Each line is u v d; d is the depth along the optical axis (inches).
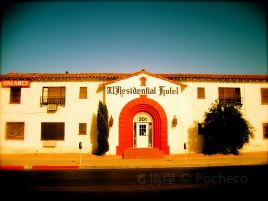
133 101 844.6
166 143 834.8
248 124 813.9
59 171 577.6
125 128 831.1
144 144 852.6
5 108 861.2
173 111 849.5
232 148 816.3
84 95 869.8
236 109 821.9
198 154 831.7
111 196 342.6
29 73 906.7
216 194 354.9
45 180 460.8
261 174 506.9
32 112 861.8
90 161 706.8
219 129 799.1
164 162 685.9
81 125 856.9
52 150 847.1
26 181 450.9
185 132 862.5
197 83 890.1
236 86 901.2
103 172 557.6
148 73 855.1
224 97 893.8
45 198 332.2
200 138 863.1
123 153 785.6
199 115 873.5
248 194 354.3
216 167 618.5
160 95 853.2
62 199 327.6
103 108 813.9
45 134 855.7
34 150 846.5
